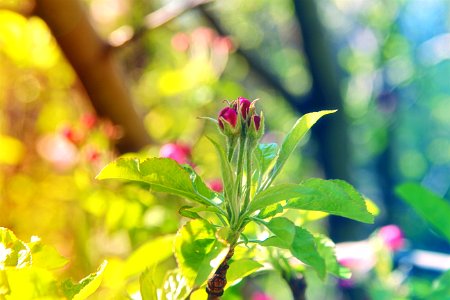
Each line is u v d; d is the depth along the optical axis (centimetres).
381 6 307
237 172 51
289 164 259
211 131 148
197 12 199
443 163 427
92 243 130
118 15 161
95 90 106
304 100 215
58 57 129
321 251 60
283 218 50
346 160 211
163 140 149
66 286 48
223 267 51
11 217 149
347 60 297
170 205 87
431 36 350
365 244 97
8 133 151
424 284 78
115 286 68
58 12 97
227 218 51
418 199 69
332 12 306
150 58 169
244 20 251
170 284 55
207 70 150
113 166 51
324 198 52
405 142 421
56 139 143
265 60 251
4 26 118
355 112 291
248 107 51
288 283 64
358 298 146
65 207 141
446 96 392
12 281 45
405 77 310
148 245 66
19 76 149
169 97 157
